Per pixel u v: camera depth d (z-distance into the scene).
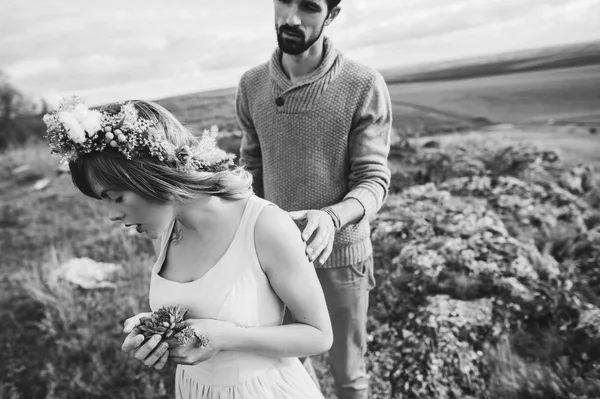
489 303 2.70
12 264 3.90
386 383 2.55
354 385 2.10
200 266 1.33
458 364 2.51
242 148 2.16
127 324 1.35
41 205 4.67
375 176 1.80
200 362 1.27
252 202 1.33
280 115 1.87
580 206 3.27
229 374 1.34
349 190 1.91
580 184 3.38
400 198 3.56
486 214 3.22
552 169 3.51
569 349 2.52
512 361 2.49
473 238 3.04
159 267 1.40
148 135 1.18
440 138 3.95
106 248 3.97
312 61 1.79
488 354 2.53
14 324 3.25
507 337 2.57
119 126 1.17
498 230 3.09
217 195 1.29
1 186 5.01
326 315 1.34
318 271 1.93
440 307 2.72
